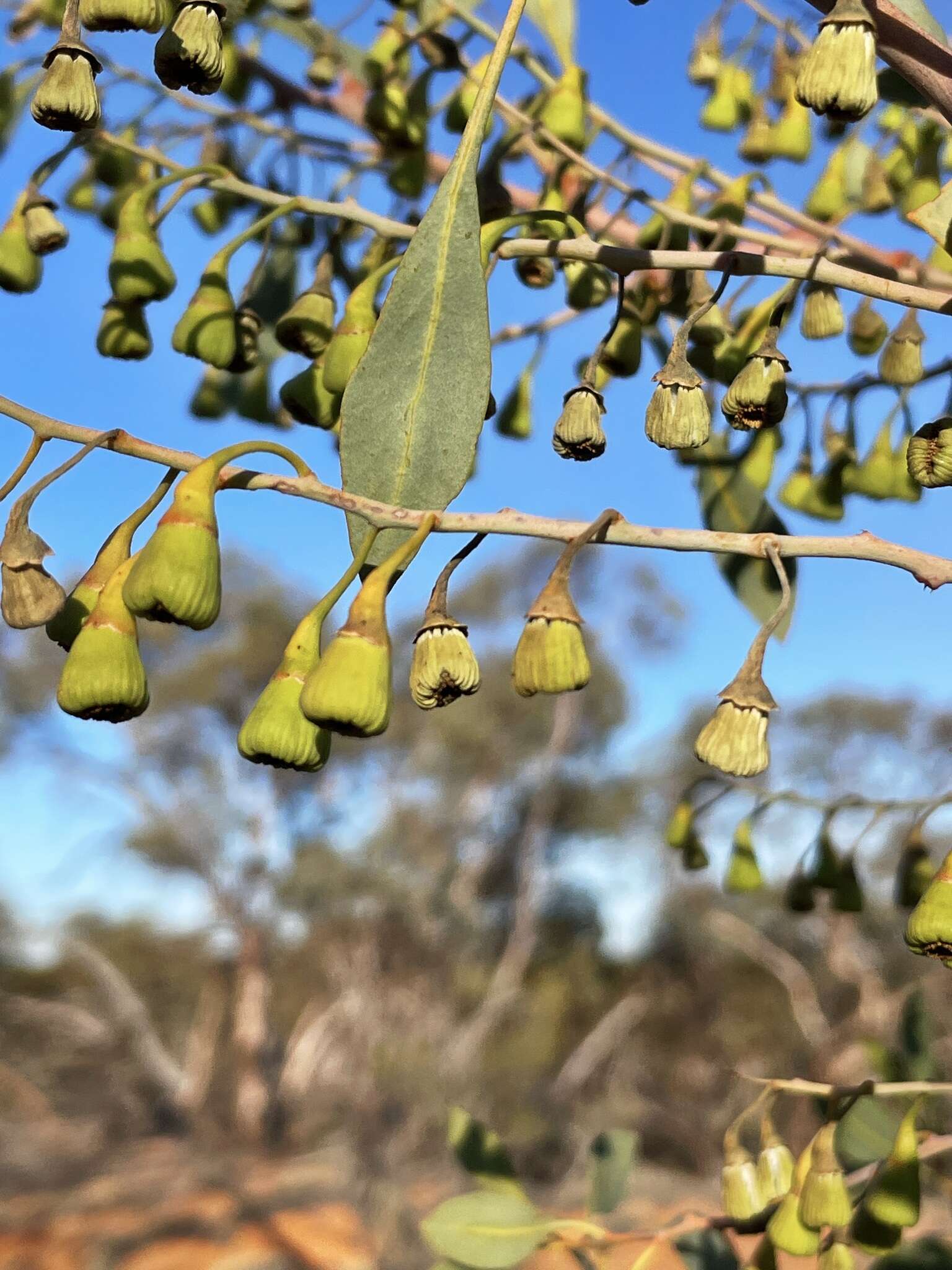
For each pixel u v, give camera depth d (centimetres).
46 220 15
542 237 14
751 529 16
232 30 16
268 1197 157
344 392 12
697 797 19
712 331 14
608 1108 172
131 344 15
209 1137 196
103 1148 192
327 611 9
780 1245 13
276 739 9
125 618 9
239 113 17
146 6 10
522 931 203
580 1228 16
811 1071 176
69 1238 147
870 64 9
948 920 10
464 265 10
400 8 16
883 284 11
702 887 205
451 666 10
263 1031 206
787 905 18
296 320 14
